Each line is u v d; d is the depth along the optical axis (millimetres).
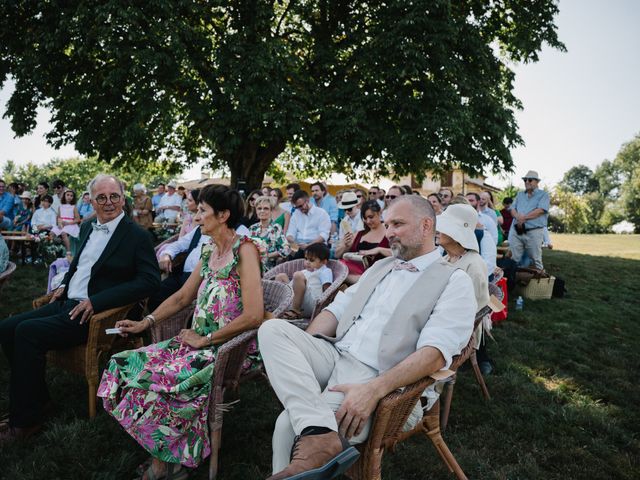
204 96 10867
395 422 1823
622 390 3787
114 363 2303
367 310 2189
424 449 2688
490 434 2916
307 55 12648
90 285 2986
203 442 2246
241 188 10641
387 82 11281
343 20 12383
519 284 7172
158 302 3975
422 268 2121
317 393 1774
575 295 7730
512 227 8031
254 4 10711
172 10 9938
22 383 2645
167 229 12531
